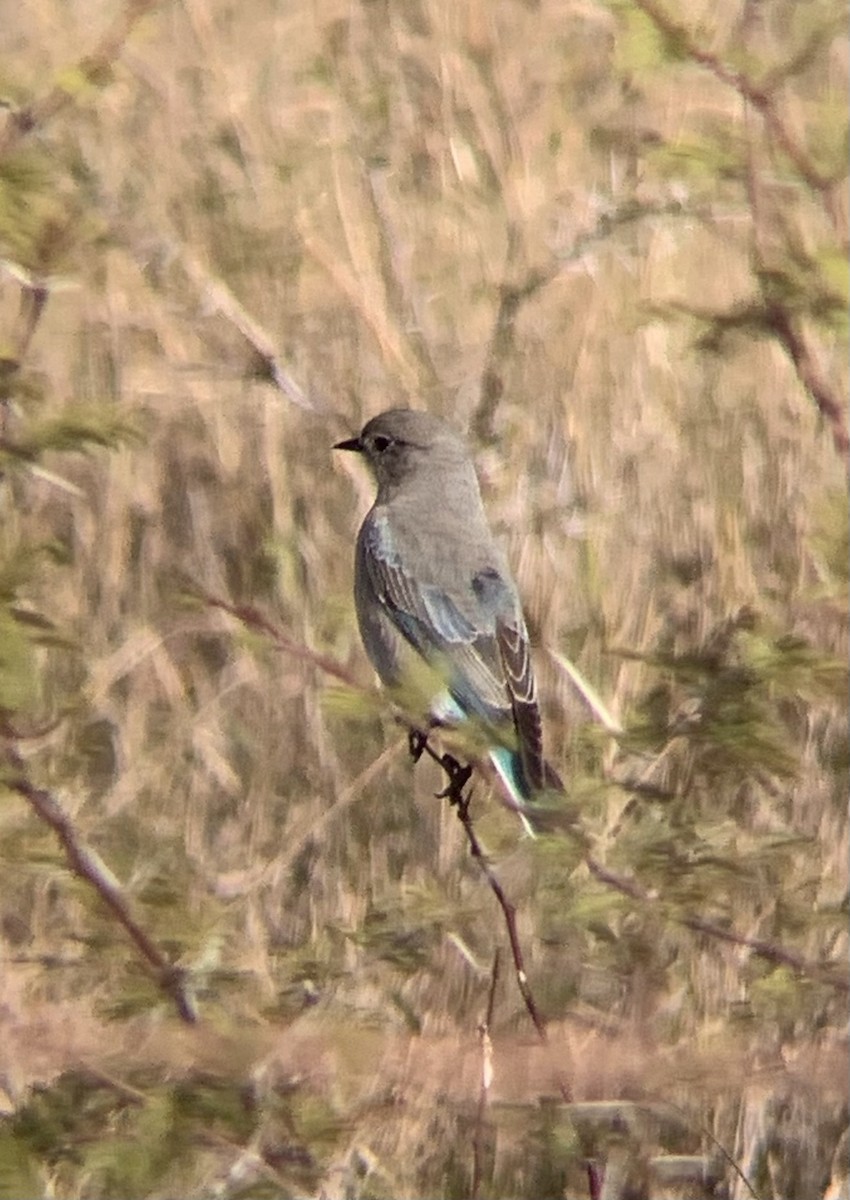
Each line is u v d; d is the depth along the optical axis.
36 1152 8.93
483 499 14.84
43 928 11.60
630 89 15.52
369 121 17.05
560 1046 9.71
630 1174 11.23
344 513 15.21
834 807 12.57
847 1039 10.67
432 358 15.89
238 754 13.74
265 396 15.55
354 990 11.23
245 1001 10.30
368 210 16.75
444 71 17.39
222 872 13.05
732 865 9.30
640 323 11.50
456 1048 9.58
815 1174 11.58
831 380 15.45
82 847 9.56
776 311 9.89
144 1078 9.04
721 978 11.41
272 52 17.80
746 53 10.10
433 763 13.41
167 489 15.25
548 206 16.38
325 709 9.03
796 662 9.11
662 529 14.77
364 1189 10.74
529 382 15.58
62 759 10.07
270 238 16.17
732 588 13.93
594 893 9.30
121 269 15.84
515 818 10.55
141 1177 8.88
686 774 11.41
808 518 14.20
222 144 16.73
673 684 11.23
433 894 10.23
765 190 11.30
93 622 14.17
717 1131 11.60
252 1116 9.08
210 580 14.64
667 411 15.62
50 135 15.33
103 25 18.27
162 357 15.87
